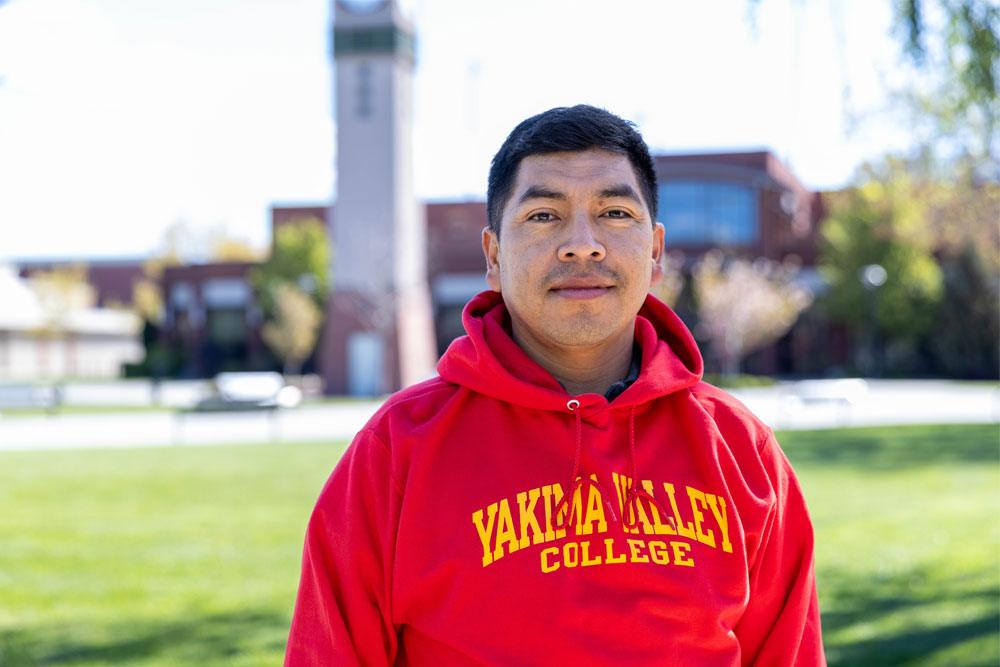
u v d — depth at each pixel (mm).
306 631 1650
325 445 15125
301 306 41469
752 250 41219
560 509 1593
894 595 5465
